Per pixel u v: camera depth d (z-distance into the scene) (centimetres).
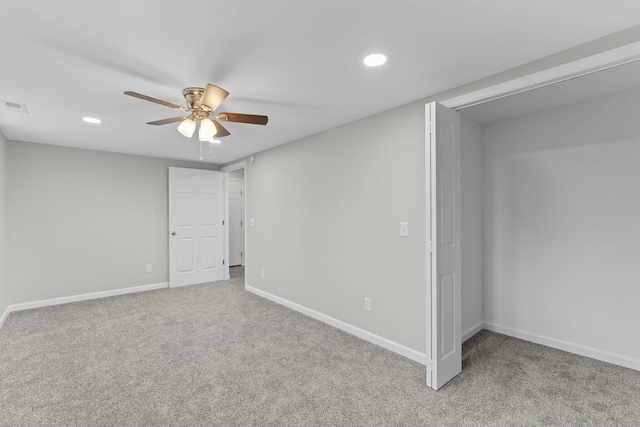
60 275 418
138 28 155
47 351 273
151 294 465
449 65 198
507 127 317
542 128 293
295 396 207
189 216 526
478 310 327
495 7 142
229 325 337
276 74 208
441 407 194
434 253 209
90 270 441
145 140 385
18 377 230
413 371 239
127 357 262
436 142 210
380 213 285
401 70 204
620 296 250
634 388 215
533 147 299
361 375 233
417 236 256
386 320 280
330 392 211
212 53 180
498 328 321
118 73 203
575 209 273
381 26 157
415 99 254
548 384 220
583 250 269
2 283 350
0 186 343
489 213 329
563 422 180
